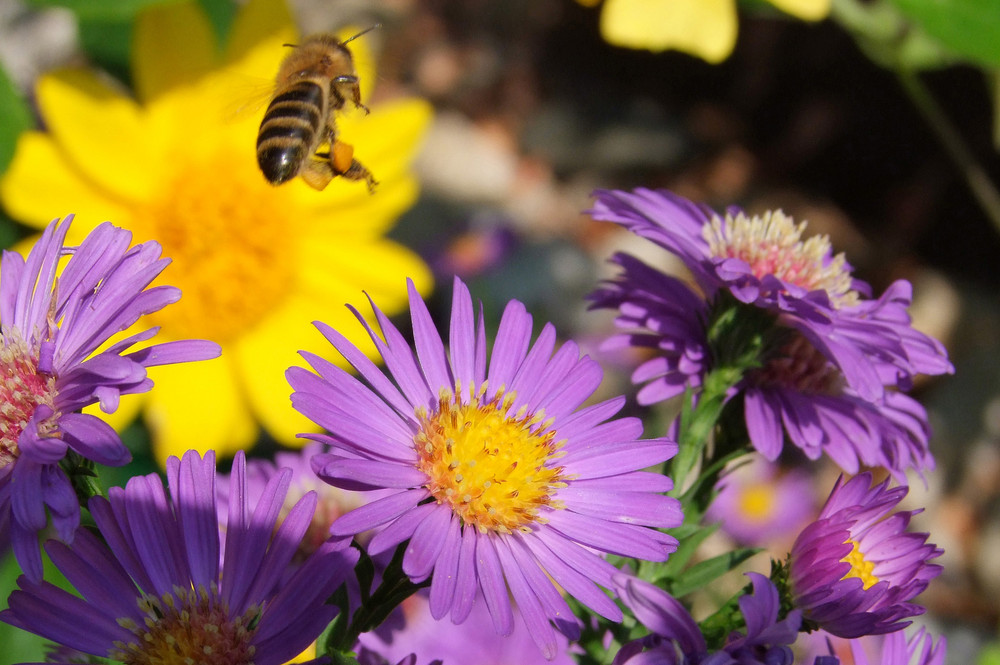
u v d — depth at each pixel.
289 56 0.20
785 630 0.15
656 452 0.17
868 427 0.18
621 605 0.17
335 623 0.16
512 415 0.17
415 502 0.16
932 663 0.17
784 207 0.59
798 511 0.36
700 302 0.18
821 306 0.17
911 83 0.26
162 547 0.15
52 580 0.19
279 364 0.22
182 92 0.22
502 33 0.67
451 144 0.60
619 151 0.63
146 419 0.22
